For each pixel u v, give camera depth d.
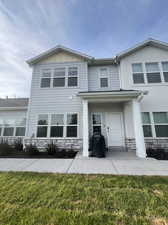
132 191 3.02
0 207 2.44
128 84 8.89
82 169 4.61
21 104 12.06
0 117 11.31
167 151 7.80
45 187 3.21
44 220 2.11
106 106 9.24
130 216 2.20
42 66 9.84
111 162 5.56
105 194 2.89
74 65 9.69
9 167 4.89
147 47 9.34
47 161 5.81
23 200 2.66
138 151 6.70
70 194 2.89
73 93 9.19
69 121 8.80
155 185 3.32
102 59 9.55
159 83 8.70
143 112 8.42
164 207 2.44
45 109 9.09
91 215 2.22
